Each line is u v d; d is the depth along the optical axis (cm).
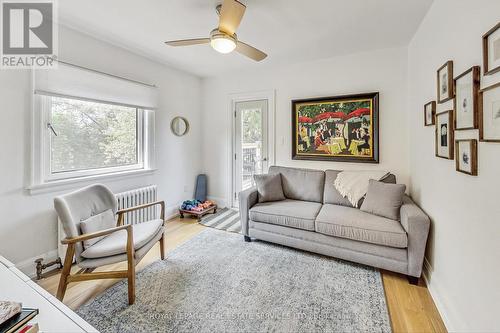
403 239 195
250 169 397
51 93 215
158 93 333
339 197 281
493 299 110
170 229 323
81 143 252
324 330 150
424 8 202
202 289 191
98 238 194
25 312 83
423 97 223
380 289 191
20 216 204
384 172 277
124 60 286
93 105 262
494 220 110
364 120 304
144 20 222
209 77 417
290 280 204
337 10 205
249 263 232
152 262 234
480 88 121
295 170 320
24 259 207
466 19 138
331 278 206
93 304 173
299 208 262
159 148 342
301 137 345
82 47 242
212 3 195
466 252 135
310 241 242
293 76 349
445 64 162
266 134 379
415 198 252
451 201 156
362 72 305
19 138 201
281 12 208
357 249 218
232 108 403
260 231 271
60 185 228
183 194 392
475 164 125
